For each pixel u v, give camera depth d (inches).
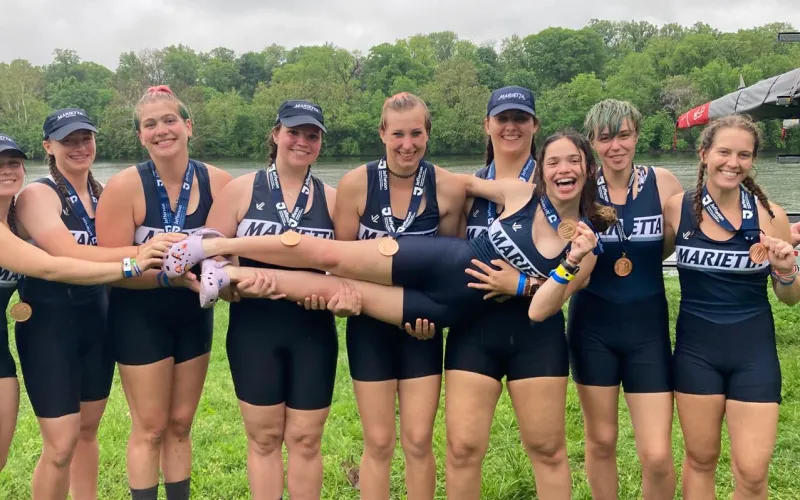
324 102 1925.4
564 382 128.3
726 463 177.3
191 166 144.3
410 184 135.6
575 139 123.7
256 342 133.5
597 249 126.6
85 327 140.3
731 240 126.2
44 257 128.6
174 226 140.0
